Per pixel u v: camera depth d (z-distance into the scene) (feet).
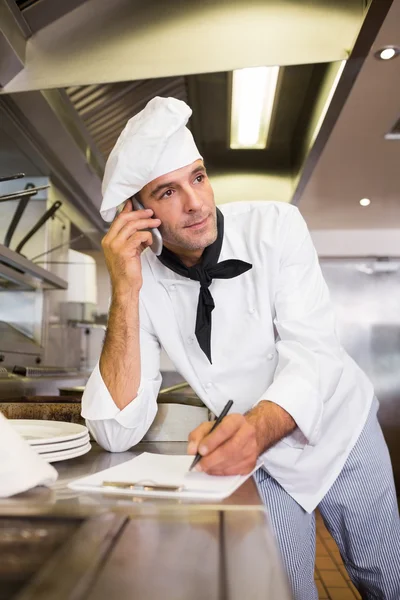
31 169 9.82
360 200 13.50
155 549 1.44
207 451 2.54
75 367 14.03
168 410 4.18
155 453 3.45
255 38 5.59
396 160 10.50
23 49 5.77
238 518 1.77
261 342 3.96
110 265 3.68
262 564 1.32
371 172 11.26
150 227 3.70
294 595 3.96
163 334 4.17
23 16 5.60
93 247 14.43
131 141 3.51
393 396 16.20
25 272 9.23
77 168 9.16
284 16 5.60
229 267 3.80
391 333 16.44
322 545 10.25
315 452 4.02
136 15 5.78
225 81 7.42
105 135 8.86
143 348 4.17
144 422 3.68
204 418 4.18
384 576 4.26
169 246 3.93
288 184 9.34
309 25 5.55
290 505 3.97
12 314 10.69
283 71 6.97
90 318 13.19
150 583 1.20
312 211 14.65
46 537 1.57
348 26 5.49
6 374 7.94
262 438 2.85
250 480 2.50
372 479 4.21
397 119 8.55
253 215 4.17
